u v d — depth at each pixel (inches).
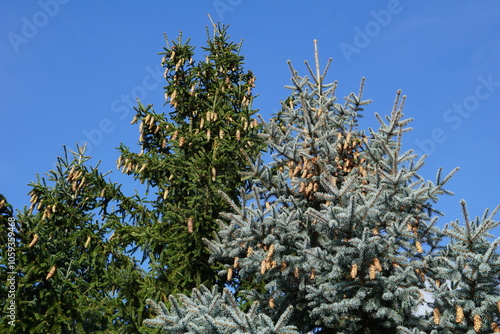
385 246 321.7
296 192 436.5
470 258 321.1
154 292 427.2
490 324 325.1
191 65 599.5
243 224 358.0
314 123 443.8
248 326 284.0
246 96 607.5
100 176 508.4
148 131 550.0
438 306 333.4
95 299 435.2
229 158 503.5
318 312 344.8
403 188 374.0
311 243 417.1
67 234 510.6
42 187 491.5
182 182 514.0
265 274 377.4
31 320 405.7
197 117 595.8
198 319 295.9
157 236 460.4
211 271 467.8
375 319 366.6
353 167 465.7
